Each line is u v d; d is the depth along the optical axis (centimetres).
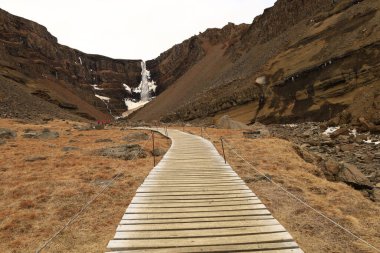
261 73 11494
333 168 2039
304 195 1345
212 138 3038
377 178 2291
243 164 1852
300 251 743
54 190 1401
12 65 18475
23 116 8312
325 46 9231
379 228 1057
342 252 893
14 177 1616
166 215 961
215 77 18925
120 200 1294
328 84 7669
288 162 1947
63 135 3697
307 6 15025
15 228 1044
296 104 8469
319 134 4900
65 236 980
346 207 1259
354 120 5222
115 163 1906
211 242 782
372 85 6194
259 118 9338
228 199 1099
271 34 16612
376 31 7494
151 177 1414
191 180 1354
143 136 3206
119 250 759
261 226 873
